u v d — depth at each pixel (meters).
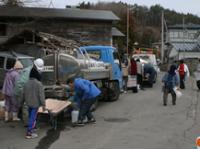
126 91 22.72
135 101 18.69
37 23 35.62
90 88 12.03
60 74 13.97
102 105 17.11
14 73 12.21
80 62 14.12
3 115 12.91
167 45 96.31
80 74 13.98
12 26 34.53
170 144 9.61
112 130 11.41
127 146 9.38
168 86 17.17
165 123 12.62
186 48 83.25
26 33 24.17
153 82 28.44
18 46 23.61
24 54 22.94
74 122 12.02
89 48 18.73
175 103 17.44
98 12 38.78
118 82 19.02
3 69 20.02
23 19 35.41
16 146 9.45
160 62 64.19
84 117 12.23
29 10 36.03
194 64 51.66
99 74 16.12
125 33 67.50
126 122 12.79
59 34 36.31
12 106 12.38
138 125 12.24
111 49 18.77
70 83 13.78
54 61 13.99
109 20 37.16
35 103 10.43
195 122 12.88
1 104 13.30
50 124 12.20
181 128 11.77
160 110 15.61
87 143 9.71
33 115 10.48
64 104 12.03
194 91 24.62
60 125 12.17
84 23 36.91
